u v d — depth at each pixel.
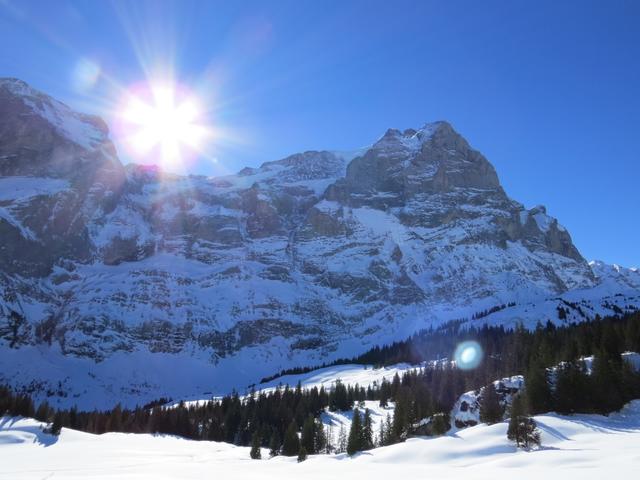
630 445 54.56
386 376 185.00
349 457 75.06
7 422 112.62
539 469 45.59
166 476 60.72
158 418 137.12
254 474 61.59
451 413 95.31
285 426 128.00
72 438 106.88
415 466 57.38
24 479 59.94
